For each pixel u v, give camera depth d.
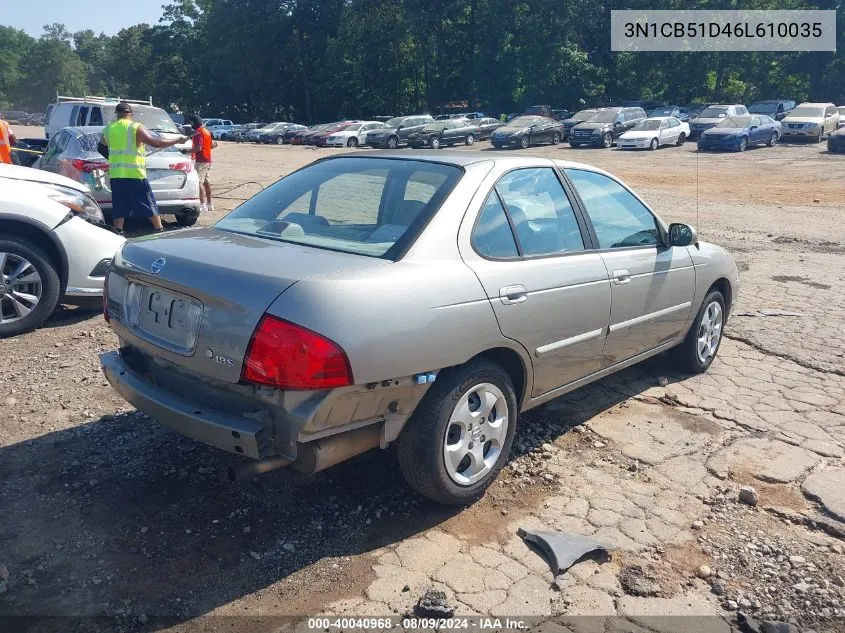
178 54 75.75
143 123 13.95
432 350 3.20
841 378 5.63
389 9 57.03
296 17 63.75
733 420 4.81
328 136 40.06
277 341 2.87
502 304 3.54
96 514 3.50
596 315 4.20
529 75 51.34
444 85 56.34
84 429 4.38
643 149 32.47
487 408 3.61
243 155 33.16
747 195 18.08
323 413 2.96
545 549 3.30
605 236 4.46
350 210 3.73
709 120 34.12
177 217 11.82
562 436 4.52
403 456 3.40
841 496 3.85
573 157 29.88
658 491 3.88
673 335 5.19
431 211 3.50
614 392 5.27
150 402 3.31
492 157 4.04
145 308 3.46
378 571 3.14
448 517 3.57
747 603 3.02
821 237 12.12
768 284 8.70
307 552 3.26
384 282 3.10
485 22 52.44
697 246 5.38
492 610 2.92
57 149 10.76
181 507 3.58
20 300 6.11
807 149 31.41
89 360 5.56
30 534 3.33
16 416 4.54
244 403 3.08
